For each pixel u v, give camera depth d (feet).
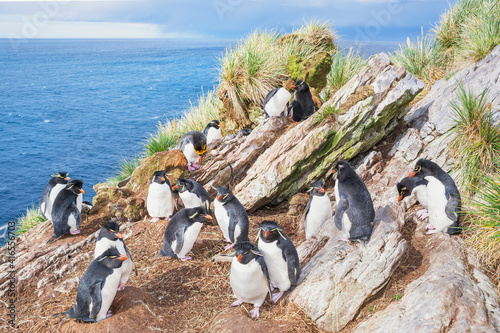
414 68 35.76
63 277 17.19
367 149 23.75
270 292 14.23
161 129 41.24
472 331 11.43
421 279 14.26
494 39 28.73
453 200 16.15
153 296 15.40
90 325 13.16
